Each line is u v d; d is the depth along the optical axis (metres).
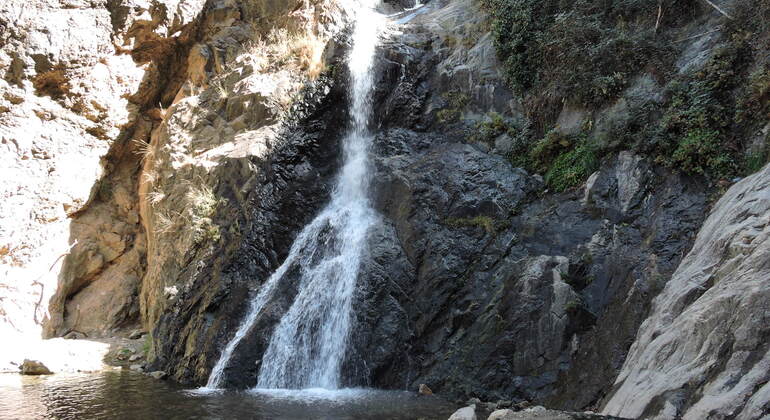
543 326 9.00
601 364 8.09
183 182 13.38
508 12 13.21
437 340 10.01
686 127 9.39
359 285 10.76
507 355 9.13
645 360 6.86
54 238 14.16
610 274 8.98
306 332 10.87
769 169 7.47
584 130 10.90
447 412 8.12
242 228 12.09
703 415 5.36
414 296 10.54
